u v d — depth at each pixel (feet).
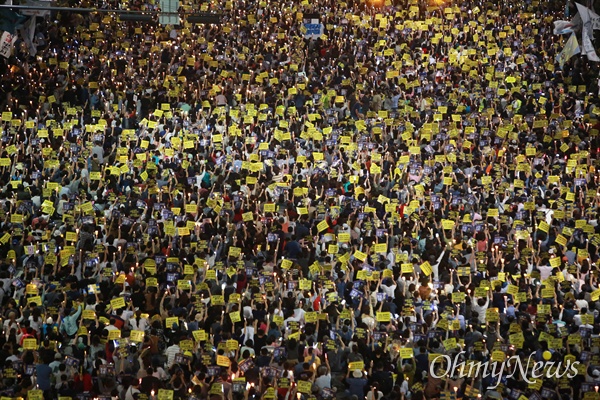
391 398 213.05
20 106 405.80
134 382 211.61
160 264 274.16
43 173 338.13
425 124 384.47
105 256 274.36
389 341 233.96
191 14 356.18
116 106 416.67
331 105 426.10
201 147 364.17
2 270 265.13
